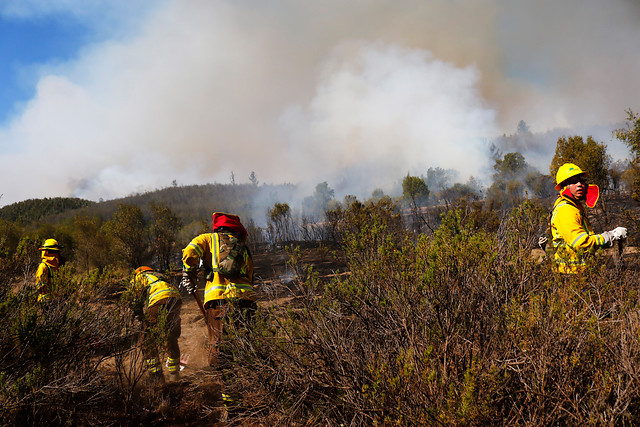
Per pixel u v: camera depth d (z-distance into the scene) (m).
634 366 1.73
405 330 2.29
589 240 2.88
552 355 1.86
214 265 3.42
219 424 3.12
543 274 2.49
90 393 3.21
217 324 3.33
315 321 2.61
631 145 9.04
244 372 2.71
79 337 3.13
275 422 2.49
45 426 2.76
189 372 4.27
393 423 1.87
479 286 2.45
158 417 3.25
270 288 3.33
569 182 3.18
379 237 3.30
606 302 2.29
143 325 3.81
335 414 2.25
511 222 3.19
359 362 2.28
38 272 4.70
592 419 1.59
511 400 1.84
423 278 2.51
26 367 2.83
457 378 1.92
